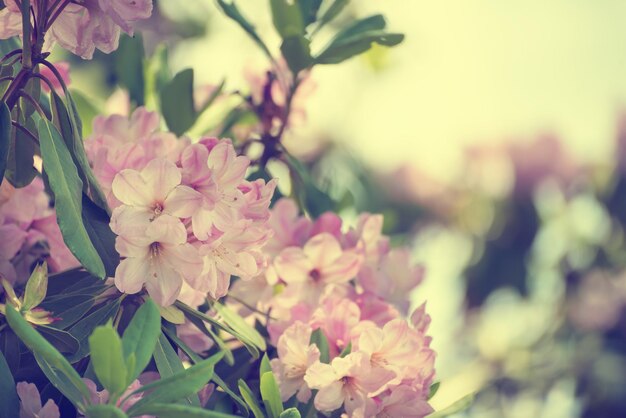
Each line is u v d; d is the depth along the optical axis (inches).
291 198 48.1
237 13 48.0
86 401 37.4
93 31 40.1
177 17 76.3
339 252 42.9
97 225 39.3
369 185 72.1
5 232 41.6
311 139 83.4
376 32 46.3
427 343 42.4
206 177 38.0
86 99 49.0
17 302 39.3
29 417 38.5
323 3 48.7
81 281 40.5
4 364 38.2
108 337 35.0
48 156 38.3
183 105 48.2
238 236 38.9
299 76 48.3
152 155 41.0
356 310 41.4
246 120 49.2
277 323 42.3
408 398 40.2
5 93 39.7
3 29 40.4
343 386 40.3
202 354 43.1
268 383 39.4
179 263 38.2
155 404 35.1
